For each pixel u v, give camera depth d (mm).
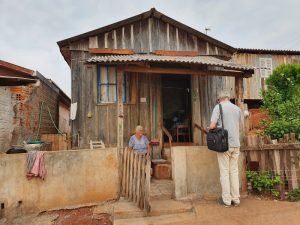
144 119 8375
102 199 5477
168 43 8914
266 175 5590
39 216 4945
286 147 5387
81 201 5312
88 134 8070
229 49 9367
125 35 8602
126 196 5449
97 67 8273
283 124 6547
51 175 5152
